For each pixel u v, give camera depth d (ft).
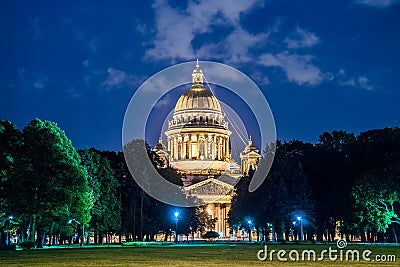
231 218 483.92
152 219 431.02
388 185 342.44
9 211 292.81
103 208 375.25
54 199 286.46
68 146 305.53
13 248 262.88
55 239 447.01
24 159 286.66
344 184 407.23
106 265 150.71
